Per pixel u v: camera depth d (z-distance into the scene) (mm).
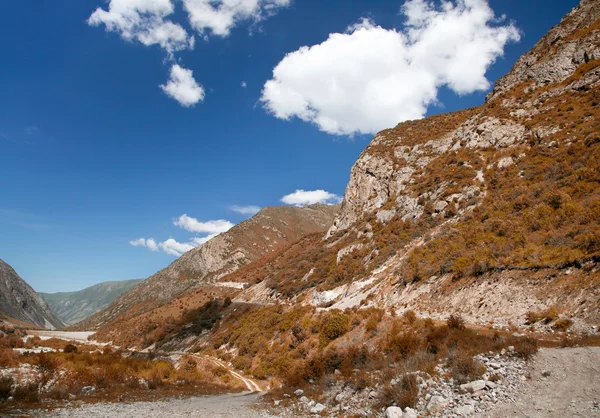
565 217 25375
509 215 32219
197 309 100812
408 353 16375
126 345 94125
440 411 9344
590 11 64938
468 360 11352
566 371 9812
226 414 14312
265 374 36344
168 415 13984
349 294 45625
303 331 38688
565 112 50469
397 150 87250
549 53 66688
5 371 20875
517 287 21391
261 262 146750
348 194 91938
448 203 51062
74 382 20969
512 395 9211
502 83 73500
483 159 56750
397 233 55188
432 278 31125
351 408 12188
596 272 17469
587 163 32375
